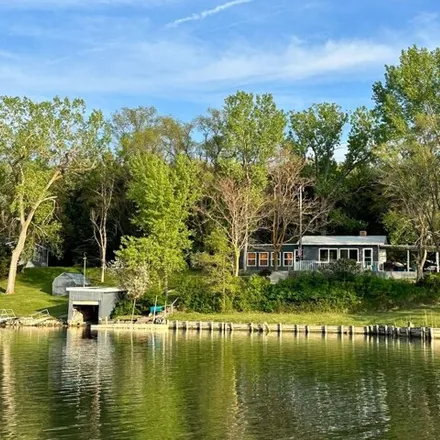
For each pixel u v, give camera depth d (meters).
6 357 40.19
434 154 63.62
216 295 65.06
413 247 74.31
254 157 80.69
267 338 51.94
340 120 89.50
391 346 46.34
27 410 26.20
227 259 66.88
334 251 78.44
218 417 25.28
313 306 63.34
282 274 72.94
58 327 61.22
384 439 22.53
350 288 63.72
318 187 85.19
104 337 52.50
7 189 79.00
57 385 31.19
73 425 23.98
